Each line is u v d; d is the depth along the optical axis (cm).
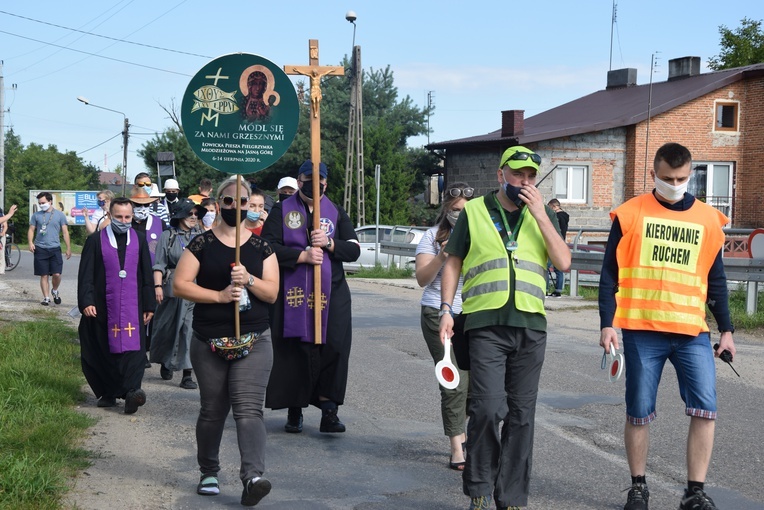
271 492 554
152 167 5716
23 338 994
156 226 1030
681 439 688
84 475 565
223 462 623
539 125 3775
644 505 511
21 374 809
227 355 522
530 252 489
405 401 830
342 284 716
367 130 4816
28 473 514
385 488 564
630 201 521
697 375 499
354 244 716
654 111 3281
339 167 4797
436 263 607
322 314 698
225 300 521
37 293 1772
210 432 539
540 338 485
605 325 510
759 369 1001
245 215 542
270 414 793
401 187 4775
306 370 699
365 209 4719
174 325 902
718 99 3375
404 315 1510
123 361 766
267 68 576
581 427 729
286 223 708
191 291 525
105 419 740
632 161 3331
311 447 667
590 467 614
